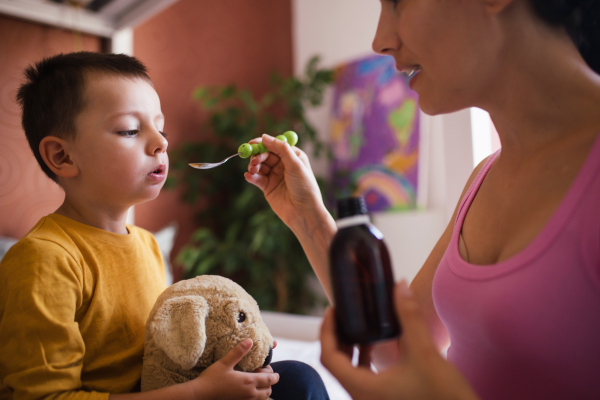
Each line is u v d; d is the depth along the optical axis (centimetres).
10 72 173
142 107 75
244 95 274
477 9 45
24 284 61
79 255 68
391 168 267
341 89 301
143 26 254
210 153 270
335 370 40
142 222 251
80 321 66
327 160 304
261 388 64
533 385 47
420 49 49
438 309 58
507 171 55
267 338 68
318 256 79
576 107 47
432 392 34
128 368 69
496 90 49
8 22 173
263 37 325
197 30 282
